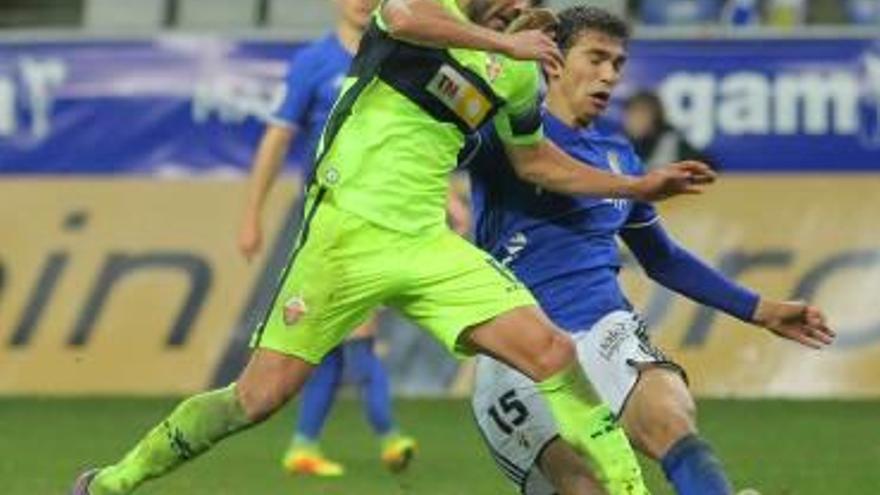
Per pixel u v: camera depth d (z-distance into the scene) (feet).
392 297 55.06
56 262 124.57
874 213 120.67
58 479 85.87
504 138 55.42
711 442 98.84
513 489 82.38
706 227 121.29
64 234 124.67
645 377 54.03
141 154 124.67
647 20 140.05
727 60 121.90
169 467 57.88
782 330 59.06
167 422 57.26
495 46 52.29
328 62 86.84
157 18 145.38
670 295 119.55
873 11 139.95
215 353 122.62
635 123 122.21
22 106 125.49
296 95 87.76
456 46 52.65
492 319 53.93
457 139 54.95
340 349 88.17
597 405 53.26
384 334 121.70
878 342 119.65
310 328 55.11
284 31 125.18
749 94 121.90
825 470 88.22
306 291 54.95
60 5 148.15
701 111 121.90
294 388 55.72
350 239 54.49
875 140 121.39
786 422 107.45
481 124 54.80
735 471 87.76
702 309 119.65
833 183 121.29
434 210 54.95
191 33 124.47
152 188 124.47
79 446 98.58
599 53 57.26
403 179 54.39
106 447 98.12
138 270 123.95
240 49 124.16
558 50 53.47
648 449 53.57
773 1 139.54
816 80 121.70
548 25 55.62
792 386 119.55
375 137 54.44
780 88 121.80
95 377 123.65
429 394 121.29
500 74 54.19
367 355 89.04
